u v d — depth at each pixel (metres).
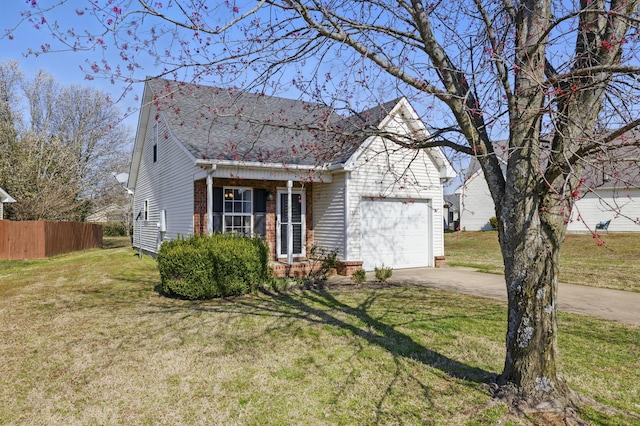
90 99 32.38
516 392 3.75
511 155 3.71
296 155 10.92
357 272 10.39
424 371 4.61
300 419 3.61
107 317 7.09
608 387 4.18
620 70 2.94
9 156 25.03
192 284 8.43
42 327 6.54
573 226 24.25
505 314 7.18
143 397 4.07
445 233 29.47
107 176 34.16
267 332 6.09
